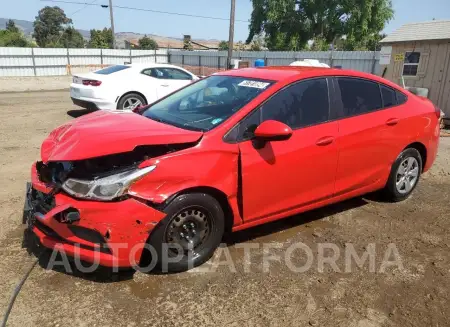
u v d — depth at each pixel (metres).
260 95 3.69
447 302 3.13
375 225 4.41
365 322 2.88
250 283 3.28
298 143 3.75
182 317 2.85
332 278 3.39
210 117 3.66
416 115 4.81
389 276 3.45
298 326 2.81
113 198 2.93
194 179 3.19
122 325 2.75
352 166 4.25
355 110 4.28
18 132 8.45
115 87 9.84
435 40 9.62
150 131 3.30
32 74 28.34
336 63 21.14
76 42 61.12
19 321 2.75
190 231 3.34
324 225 4.38
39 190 3.24
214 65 29.56
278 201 3.77
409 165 4.96
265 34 36.88
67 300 2.99
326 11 34.19
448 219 4.63
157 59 34.09
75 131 3.38
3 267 3.36
